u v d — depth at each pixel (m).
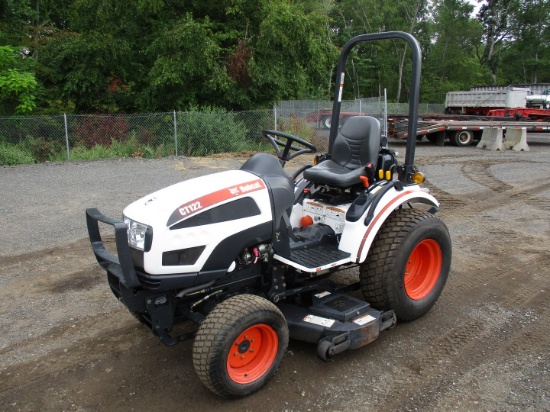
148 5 15.59
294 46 16.38
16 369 3.54
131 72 17.33
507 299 4.58
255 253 3.33
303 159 14.53
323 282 4.47
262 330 3.15
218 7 17.05
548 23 46.03
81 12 16.08
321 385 3.26
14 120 14.08
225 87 15.76
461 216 7.63
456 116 20.77
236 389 3.02
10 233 6.81
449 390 3.19
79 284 5.05
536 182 10.35
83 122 14.72
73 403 3.14
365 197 3.83
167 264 3.01
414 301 4.01
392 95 41.97
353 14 39.59
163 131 15.08
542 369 3.42
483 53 49.66
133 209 3.23
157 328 3.19
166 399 3.15
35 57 19.03
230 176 3.41
